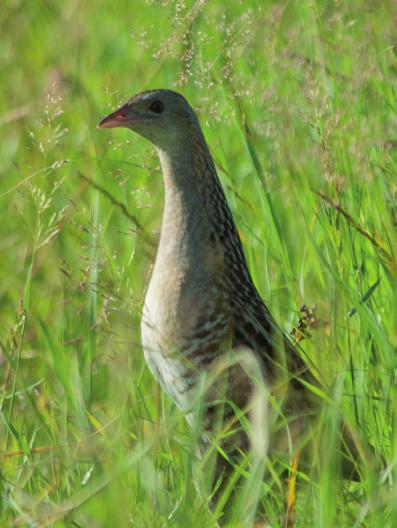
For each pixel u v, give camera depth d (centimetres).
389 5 1322
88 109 1480
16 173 1462
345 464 967
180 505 873
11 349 1088
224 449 993
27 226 1306
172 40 1254
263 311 1038
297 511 948
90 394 1040
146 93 1054
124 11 1789
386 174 1175
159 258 1037
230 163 1374
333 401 892
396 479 873
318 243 1201
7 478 983
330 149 1130
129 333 1045
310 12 1387
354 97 1204
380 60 1268
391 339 998
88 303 1103
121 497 847
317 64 1241
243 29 1280
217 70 1362
